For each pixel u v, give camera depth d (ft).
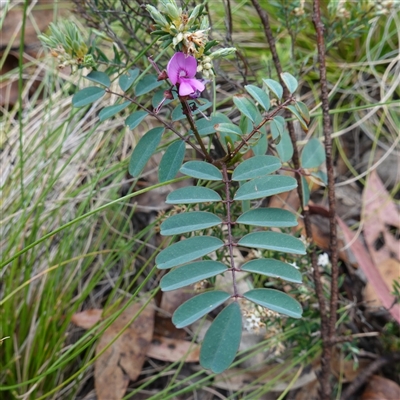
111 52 1.43
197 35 0.65
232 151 0.77
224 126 0.74
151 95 1.10
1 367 1.05
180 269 0.65
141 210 1.30
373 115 1.48
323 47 0.87
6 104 1.46
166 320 1.16
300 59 1.42
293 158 0.94
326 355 0.98
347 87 1.51
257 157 0.73
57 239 1.22
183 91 0.64
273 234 0.69
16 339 1.09
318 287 0.95
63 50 0.83
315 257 0.94
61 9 1.61
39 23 1.60
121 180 1.29
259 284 1.12
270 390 1.10
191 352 1.11
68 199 1.18
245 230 0.92
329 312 1.00
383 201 1.31
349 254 1.22
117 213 1.21
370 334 1.05
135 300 1.11
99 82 0.84
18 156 1.32
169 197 0.70
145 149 0.80
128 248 1.14
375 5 0.97
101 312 1.14
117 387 1.07
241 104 0.74
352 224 1.32
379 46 1.49
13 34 1.56
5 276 1.14
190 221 0.70
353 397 1.12
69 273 1.17
